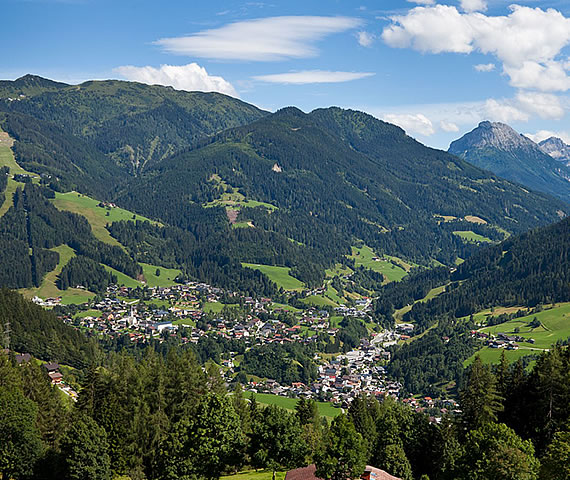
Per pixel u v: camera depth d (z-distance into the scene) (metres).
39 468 78.81
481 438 68.00
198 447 73.19
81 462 75.19
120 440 85.56
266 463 74.25
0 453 77.50
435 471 88.94
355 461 65.00
